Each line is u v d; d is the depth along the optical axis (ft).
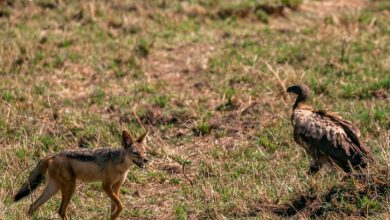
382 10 127.95
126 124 85.05
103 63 102.63
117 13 119.55
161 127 84.53
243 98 90.12
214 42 111.86
